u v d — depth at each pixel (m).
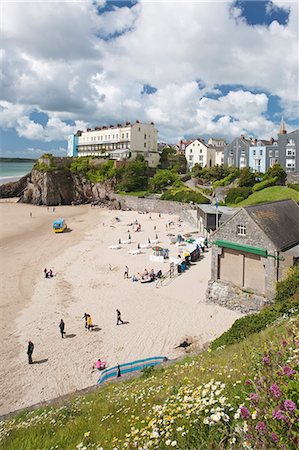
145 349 22.56
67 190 107.94
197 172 94.81
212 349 16.05
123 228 66.38
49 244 55.25
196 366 11.15
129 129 110.62
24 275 39.22
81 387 18.94
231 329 17.70
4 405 17.75
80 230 66.38
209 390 6.36
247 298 26.06
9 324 26.92
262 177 71.25
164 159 114.75
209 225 51.94
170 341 23.36
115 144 116.06
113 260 44.69
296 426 3.85
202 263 40.66
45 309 29.66
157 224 68.62
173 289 32.94
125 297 31.75
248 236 25.83
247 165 90.31
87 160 110.62
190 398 6.05
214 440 4.68
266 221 26.16
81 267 41.97
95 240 57.34
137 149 112.81
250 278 26.27
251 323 17.28
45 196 104.62
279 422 3.98
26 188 113.00
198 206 59.31
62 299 31.84
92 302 30.94
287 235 26.38
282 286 20.78
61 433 7.97
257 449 3.92
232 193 67.69
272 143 93.88
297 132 79.38
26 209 96.38
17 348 23.33
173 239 52.72
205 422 4.79
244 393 5.78
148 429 5.97
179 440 5.07
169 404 6.48
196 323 25.61
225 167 92.81
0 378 20.06
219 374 8.08
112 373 18.39
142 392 9.82
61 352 22.69
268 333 12.96
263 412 4.25
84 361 21.58
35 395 18.47
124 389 12.29
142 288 33.88
